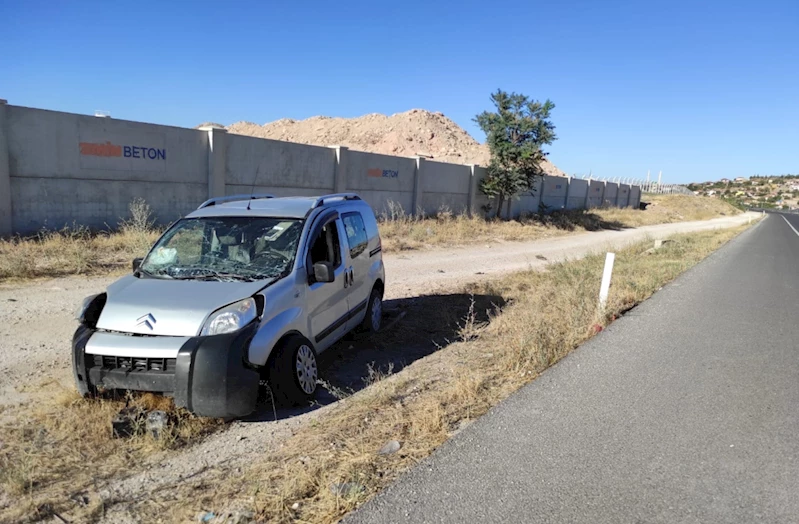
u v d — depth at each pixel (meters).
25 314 7.24
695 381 5.21
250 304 4.28
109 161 14.02
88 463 3.64
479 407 4.50
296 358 4.57
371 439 3.90
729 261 16.55
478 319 8.28
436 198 25.78
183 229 5.43
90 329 4.32
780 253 20.95
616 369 5.50
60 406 4.39
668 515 2.97
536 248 19.81
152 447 3.86
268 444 3.98
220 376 3.94
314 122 62.31
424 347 6.80
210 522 2.96
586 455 3.63
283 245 5.11
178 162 15.55
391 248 16.17
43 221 12.99
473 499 3.07
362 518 2.88
